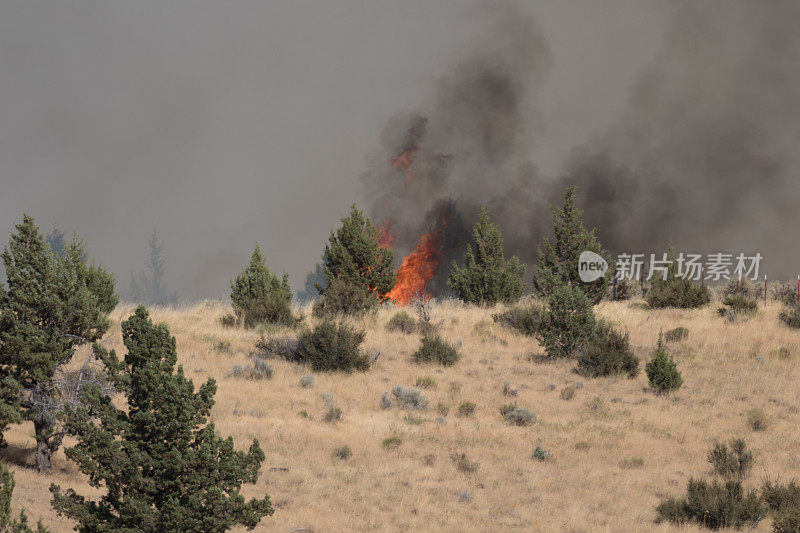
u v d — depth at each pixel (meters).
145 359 33.50
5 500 29.94
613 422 69.50
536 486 53.03
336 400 73.19
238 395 70.81
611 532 43.84
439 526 44.22
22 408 47.25
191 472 31.94
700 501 47.41
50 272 47.81
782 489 48.69
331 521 43.97
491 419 70.06
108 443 31.77
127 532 31.00
